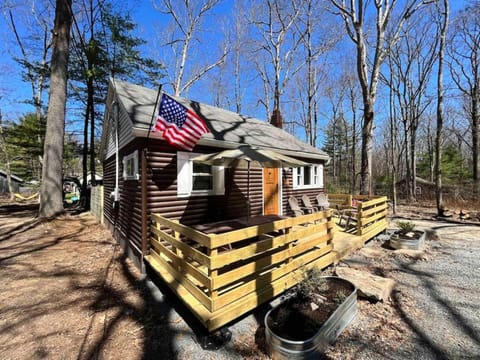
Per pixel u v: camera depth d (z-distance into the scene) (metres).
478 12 13.09
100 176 29.06
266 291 3.23
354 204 9.50
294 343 2.25
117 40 14.83
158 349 2.63
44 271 4.85
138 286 4.20
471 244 6.20
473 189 14.04
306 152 8.41
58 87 9.02
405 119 17.11
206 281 2.82
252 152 4.84
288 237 3.65
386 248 5.95
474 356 2.39
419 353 2.45
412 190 17.09
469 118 18.64
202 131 4.57
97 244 6.73
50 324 3.09
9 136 18.75
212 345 2.63
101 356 2.52
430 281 4.08
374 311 3.20
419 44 15.49
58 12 9.07
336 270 4.13
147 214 4.73
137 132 4.49
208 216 5.76
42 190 8.95
